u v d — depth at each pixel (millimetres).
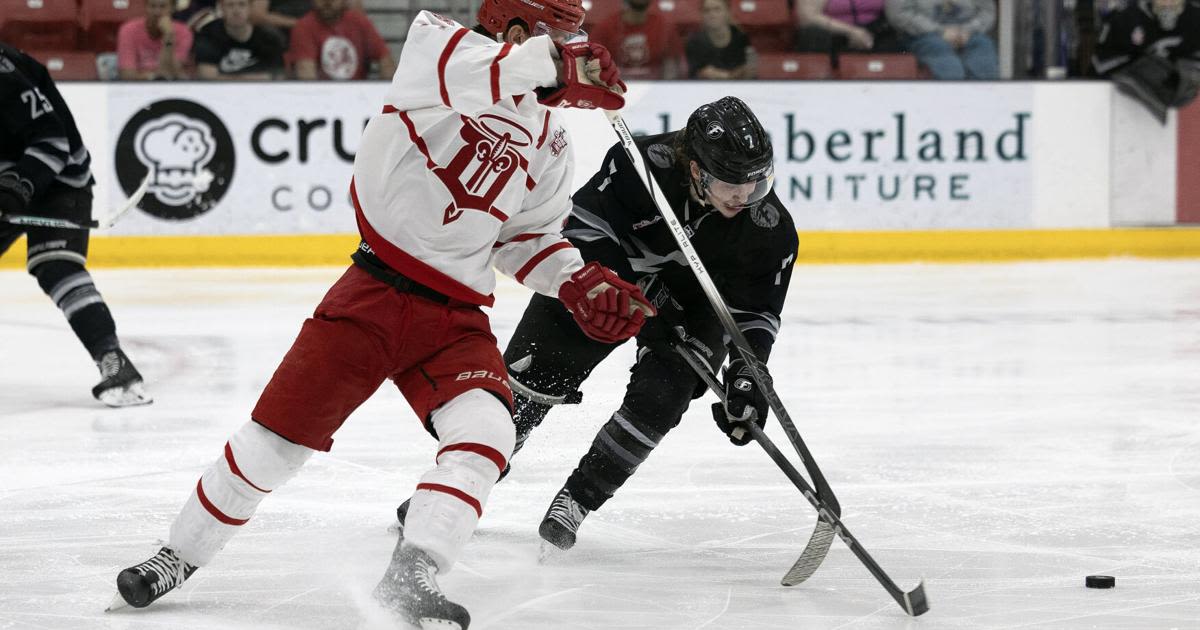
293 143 29656
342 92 29766
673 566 9266
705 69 31375
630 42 31047
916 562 9312
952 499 11148
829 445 13305
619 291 8039
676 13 31125
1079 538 9922
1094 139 31594
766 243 9250
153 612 8102
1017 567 9180
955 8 31594
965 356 18797
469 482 7309
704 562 9367
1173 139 31688
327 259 29906
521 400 9852
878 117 31047
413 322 7613
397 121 7473
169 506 10828
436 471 7398
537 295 9656
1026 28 31812
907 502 11039
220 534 7867
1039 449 13094
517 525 10383
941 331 21125
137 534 9953
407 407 15188
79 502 10953
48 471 12062
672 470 12273
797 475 8594
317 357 7562
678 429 14109
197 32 29812
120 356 15242
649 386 9250
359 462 12430
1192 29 31500
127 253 29359
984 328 21438
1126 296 25297
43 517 10445
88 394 16078
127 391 15188
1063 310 23469
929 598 8461
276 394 7590
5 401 15586
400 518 9883
